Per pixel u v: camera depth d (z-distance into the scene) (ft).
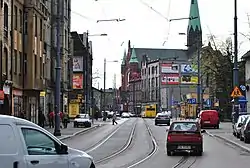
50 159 37.14
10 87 147.64
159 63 508.53
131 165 71.36
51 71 219.00
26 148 35.94
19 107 160.35
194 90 455.63
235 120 143.33
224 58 277.85
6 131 35.14
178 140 88.74
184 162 76.23
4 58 143.02
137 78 609.83
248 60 242.78
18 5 159.53
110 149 102.22
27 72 166.91
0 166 34.17
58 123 140.46
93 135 158.40
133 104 610.65
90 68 339.16
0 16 136.98
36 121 181.57
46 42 202.69
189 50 476.95
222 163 74.64
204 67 284.82
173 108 444.96
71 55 277.64
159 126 237.66
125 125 252.21
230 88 279.69
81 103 298.35
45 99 204.64
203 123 199.52
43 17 186.80
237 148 105.29
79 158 40.27
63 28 237.04
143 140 132.67
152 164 73.00
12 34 151.84
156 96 517.14
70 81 273.75
